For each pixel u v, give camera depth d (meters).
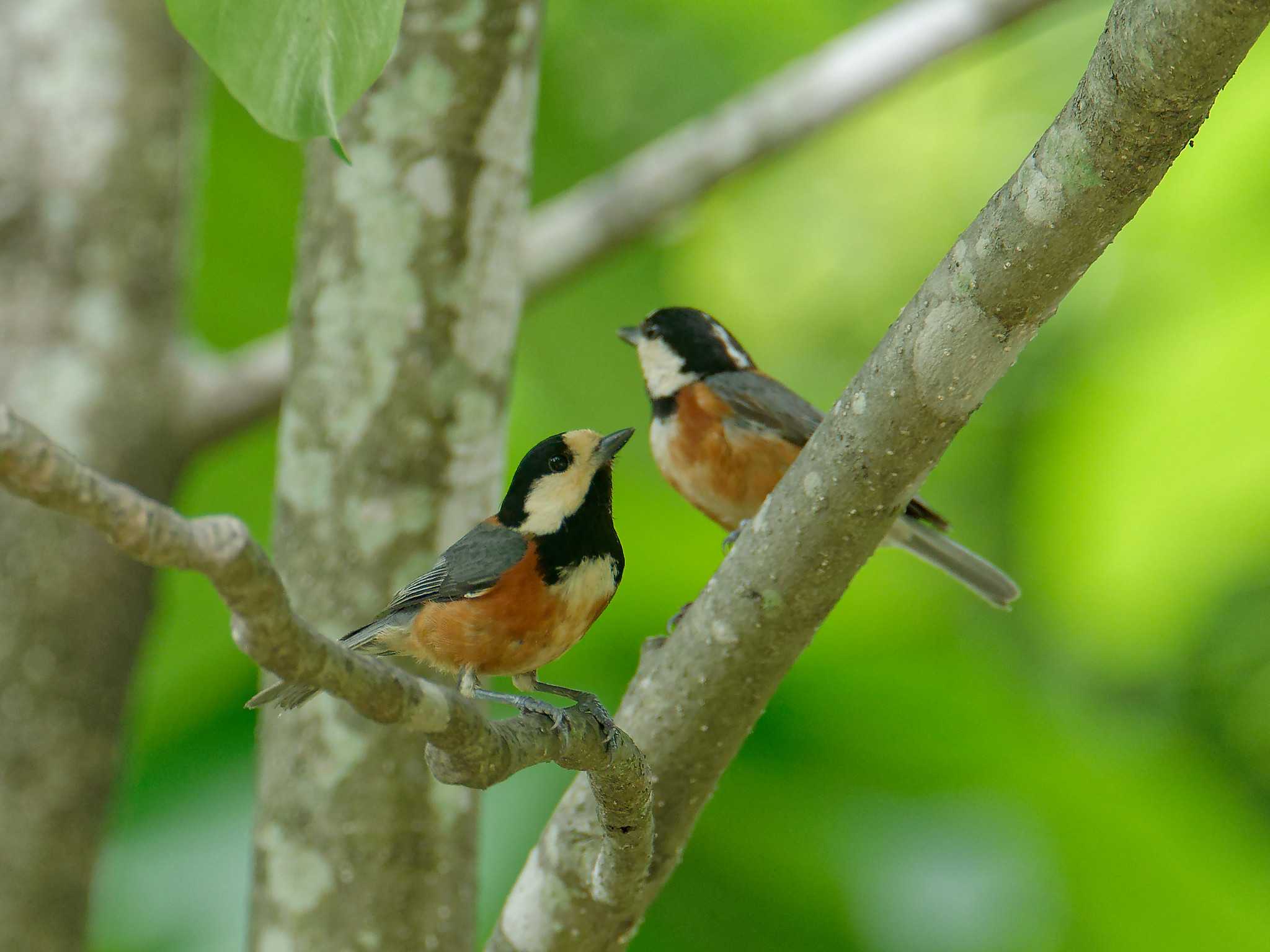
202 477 14.82
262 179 14.95
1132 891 12.73
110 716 10.52
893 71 11.77
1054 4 11.72
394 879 8.12
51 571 10.26
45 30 10.85
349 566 8.30
